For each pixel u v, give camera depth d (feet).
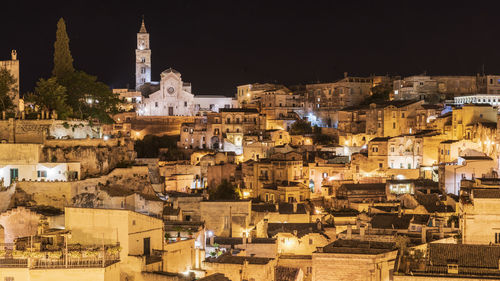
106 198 351.46
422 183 501.15
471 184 375.66
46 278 222.48
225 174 601.21
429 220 342.03
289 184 525.34
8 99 421.18
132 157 437.17
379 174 567.18
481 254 225.76
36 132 375.04
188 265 281.13
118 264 233.76
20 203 333.83
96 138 396.78
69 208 252.21
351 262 241.55
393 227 347.77
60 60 465.88
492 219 267.80
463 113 563.07
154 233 263.70
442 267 221.25
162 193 433.48
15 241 238.68
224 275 267.39
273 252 324.39
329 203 518.78
